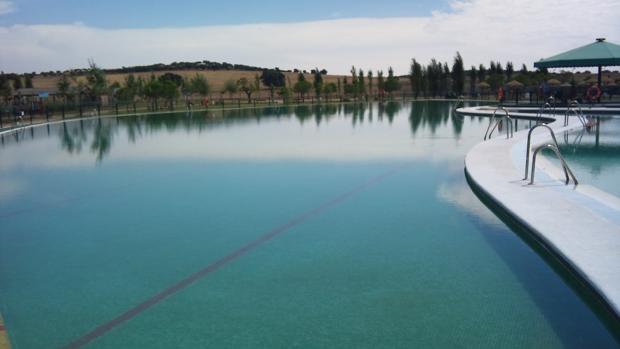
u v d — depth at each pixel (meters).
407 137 13.20
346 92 46.28
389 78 47.28
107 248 4.29
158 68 83.06
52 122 20.55
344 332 2.77
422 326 2.82
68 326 2.90
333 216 5.17
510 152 8.52
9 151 11.77
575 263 3.33
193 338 2.74
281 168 8.32
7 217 5.46
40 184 7.41
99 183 7.39
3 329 2.87
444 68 47.91
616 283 2.98
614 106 20.89
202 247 4.25
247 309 3.07
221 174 7.88
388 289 3.32
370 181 7.00
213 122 20.53
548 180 6.18
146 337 2.76
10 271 3.80
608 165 7.86
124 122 20.92
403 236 4.46
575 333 2.72
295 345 2.64
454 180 6.93
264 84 67.06
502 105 25.12
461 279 3.48
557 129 12.54
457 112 23.66
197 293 3.32
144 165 9.05
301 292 3.30
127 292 3.36
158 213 5.46
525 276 3.52
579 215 4.48
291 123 19.64
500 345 2.61
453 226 4.74
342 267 3.73
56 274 3.71
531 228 4.20
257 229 4.75
